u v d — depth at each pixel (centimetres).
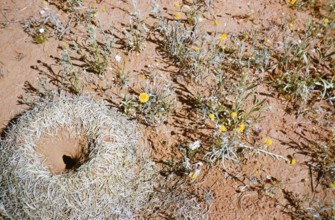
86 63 125
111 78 123
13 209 101
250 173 108
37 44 130
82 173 102
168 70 124
